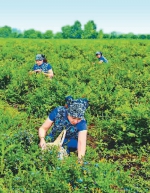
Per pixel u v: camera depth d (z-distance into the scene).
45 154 5.29
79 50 28.09
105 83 11.21
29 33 130.38
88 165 4.91
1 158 5.28
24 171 5.05
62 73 12.59
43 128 5.70
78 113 5.34
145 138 7.17
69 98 5.44
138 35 104.88
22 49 25.62
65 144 5.65
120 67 15.27
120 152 7.06
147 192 5.38
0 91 10.68
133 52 25.09
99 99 9.28
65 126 5.56
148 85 11.16
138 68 15.74
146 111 7.37
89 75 12.38
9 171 5.17
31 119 8.43
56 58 19.38
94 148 7.32
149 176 6.12
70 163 4.79
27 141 5.88
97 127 8.33
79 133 5.54
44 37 128.38
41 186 4.61
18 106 9.80
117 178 5.04
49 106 8.91
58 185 4.53
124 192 5.01
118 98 9.27
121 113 7.88
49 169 5.06
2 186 4.80
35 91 9.84
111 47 32.84
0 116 7.45
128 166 6.62
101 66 14.93
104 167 4.97
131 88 11.32
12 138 5.77
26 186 4.78
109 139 7.75
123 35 107.50
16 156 5.32
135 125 7.27
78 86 9.90
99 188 4.58
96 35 137.25
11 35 133.75
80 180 4.58
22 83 10.28
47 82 10.24
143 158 6.89
